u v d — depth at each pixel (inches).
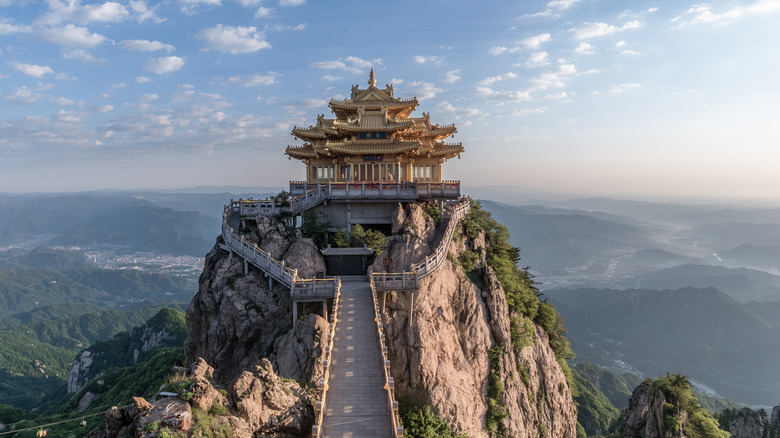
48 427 1785.2
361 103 2080.5
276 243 1798.7
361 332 1293.1
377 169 2047.2
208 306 1774.1
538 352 2174.0
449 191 2014.0
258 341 1679.4
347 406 980.6
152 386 2255.2
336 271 1787.6
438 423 1481.3
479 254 2133.4
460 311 1834.4
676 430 2085.4
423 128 2132.1
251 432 803.4
